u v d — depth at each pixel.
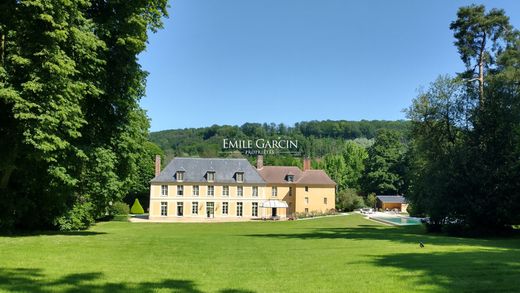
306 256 14.26
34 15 17.47
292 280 9.48
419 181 37.50
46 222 25.77
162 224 52.34
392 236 27.12
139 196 88.56
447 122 35.00
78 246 15.48
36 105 16.75
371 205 92.25
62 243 16.36
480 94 33.22
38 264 10.87
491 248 18.11
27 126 17.25
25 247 14.39
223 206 74.19
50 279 8.93
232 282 9.18
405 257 13.88
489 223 30.23
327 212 77.38
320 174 83.69
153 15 22.92
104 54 21.48
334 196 82.19
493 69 36.84
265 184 75.75
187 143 188.75
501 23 36.16
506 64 34.75
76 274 9.59
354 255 14.61
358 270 10.91
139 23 21.28
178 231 35.44
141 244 17.41
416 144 38.00
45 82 17.27
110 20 21.17
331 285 8.95
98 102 22.70
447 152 33.59
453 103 34.84
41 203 24.06
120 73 22.53
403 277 9.86
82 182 24.72
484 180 29.45
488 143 30.75
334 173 108.00
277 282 9.23
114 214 63.75
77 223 27.88
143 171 83.81
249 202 74.88
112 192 26.78
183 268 11.04
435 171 33.41
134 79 22.92
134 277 9.48
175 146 187.00
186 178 73.69
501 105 30.92
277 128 196.12
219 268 11.19
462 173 30.80
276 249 16.91
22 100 16.64
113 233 26.61
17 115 16.50
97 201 28.11
